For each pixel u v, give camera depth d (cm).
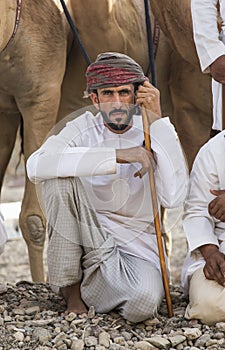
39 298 1230
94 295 1145
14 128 1605
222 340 1087
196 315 1131
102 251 1138
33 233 1512
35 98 1477
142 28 1553
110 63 1134
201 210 1166
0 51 1403
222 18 1303
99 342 1080
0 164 1620
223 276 1115
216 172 1162
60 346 1073
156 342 1076
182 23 1470
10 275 1998
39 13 1445
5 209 2228
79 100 1588
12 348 1073
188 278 1173
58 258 1137
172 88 1622
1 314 1162
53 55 1472
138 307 1112
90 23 1508
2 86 1477
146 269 1144
